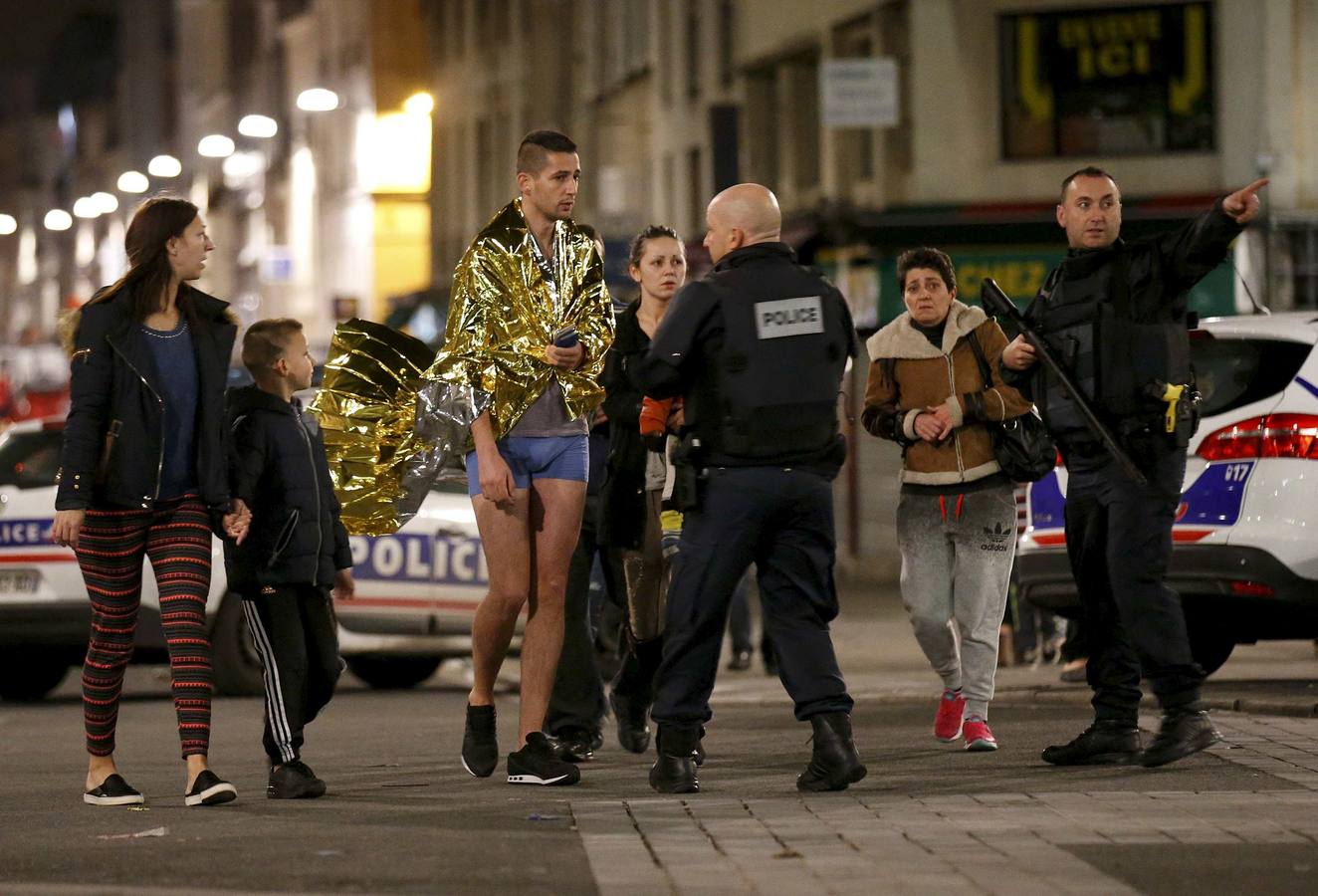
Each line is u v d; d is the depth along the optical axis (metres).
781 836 14.00
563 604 17.75
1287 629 22.72
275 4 150.75
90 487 16.02
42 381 77.75
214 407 16.31
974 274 54.19
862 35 60.09
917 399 19.38
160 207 16.23
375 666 32.09
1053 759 17.89
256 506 16.81
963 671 19.39
